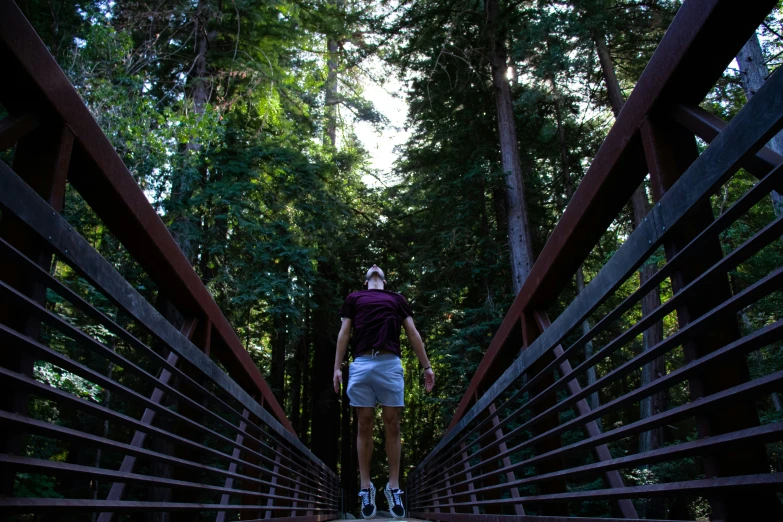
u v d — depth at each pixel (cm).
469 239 1391
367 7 1346
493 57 1355
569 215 206
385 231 1906
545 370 233
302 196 1387
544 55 1152
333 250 1670
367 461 419
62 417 868
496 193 1434
